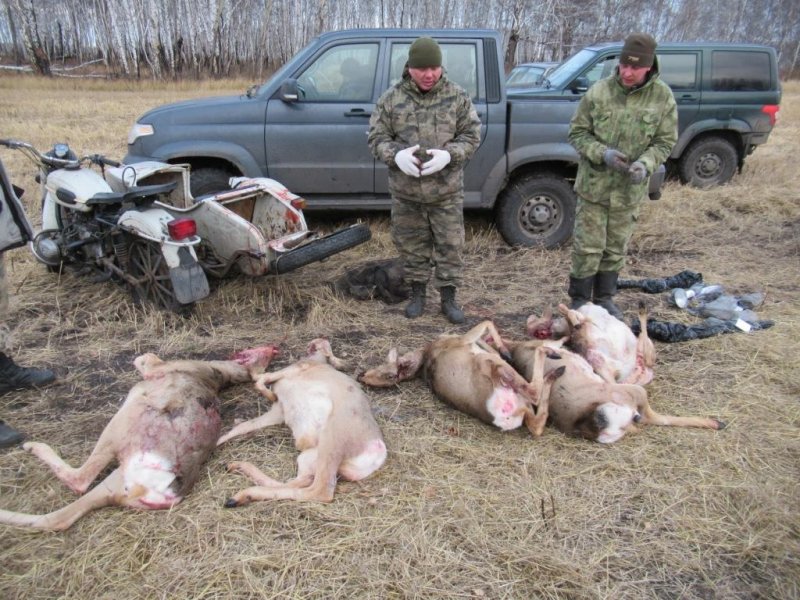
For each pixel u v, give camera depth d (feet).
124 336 14.58
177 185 16.10
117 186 16.65
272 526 8.85
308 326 15.39
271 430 11.16
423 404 12.16
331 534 8.74
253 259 15.07
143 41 97.45
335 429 9.62
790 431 11.12
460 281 15.56
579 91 25.46
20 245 11.41
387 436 11.03
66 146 16.42
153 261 14.96
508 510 9.27
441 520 9.02
